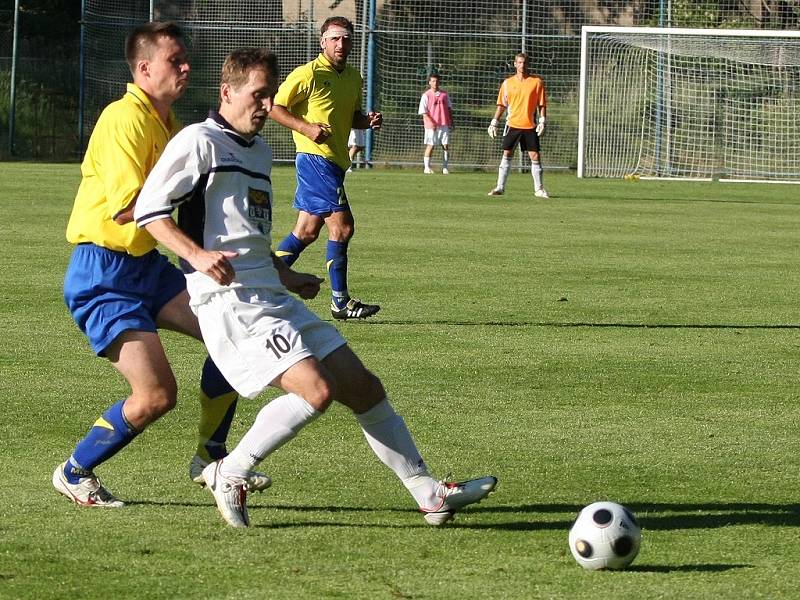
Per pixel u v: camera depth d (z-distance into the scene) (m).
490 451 15.88
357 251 37.12
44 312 25.50
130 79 83.62
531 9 84.31
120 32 83.19
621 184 71.88
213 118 12.41
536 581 11.09
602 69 81.75
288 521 12.84
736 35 71.12
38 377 19.62
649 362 21.80
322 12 96.25
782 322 26.23
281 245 26.41
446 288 30.27
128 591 10.66
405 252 37.03
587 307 27.78
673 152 80.94
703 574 11.35
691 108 80.94
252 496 13.77
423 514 13.19
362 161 82.94
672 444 16.34
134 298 13.20
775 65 77.19
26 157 84.25
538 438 16.56
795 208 56.44
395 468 12.76
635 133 81.31
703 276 33.28
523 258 36.22
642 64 81.38
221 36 82.31
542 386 19.77
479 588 10.88
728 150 80.50
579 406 18.47
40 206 48.22
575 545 11.45
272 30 80.31
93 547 11.86
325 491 14.02
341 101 26.02
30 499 13.45
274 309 12.33
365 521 12.91
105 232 13.04
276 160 83.50
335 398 12.66
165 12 82.62
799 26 84.19
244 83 12.25
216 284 12.23
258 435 12.26
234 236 12.30
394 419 12.75
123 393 18.62
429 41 83.25
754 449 16.16
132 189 12.66
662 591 10.87
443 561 11.63
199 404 18.17
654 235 43.34
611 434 16.83
